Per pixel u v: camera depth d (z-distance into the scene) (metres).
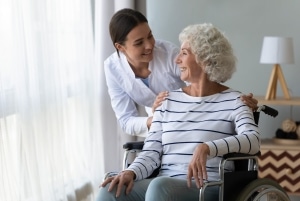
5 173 2.40
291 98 3.39
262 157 3.26
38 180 2.61
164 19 3.80
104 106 3.30
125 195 2.05
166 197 1.94
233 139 2.00
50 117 2.73
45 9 2.65
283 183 3.25
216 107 2.16
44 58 2.67
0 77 2.35
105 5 3.22
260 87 3.70
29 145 2.56
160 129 2.24
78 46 3.06
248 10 3.66
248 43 3.68
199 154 1.94
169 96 2.26
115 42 2.43
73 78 3.04
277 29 3.63
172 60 2.53
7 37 2.44
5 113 2.40
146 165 2.15
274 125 3.68
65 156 2.90
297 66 3.62
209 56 2.12
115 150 3.37
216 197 2.05
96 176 3.27
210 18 3.72
